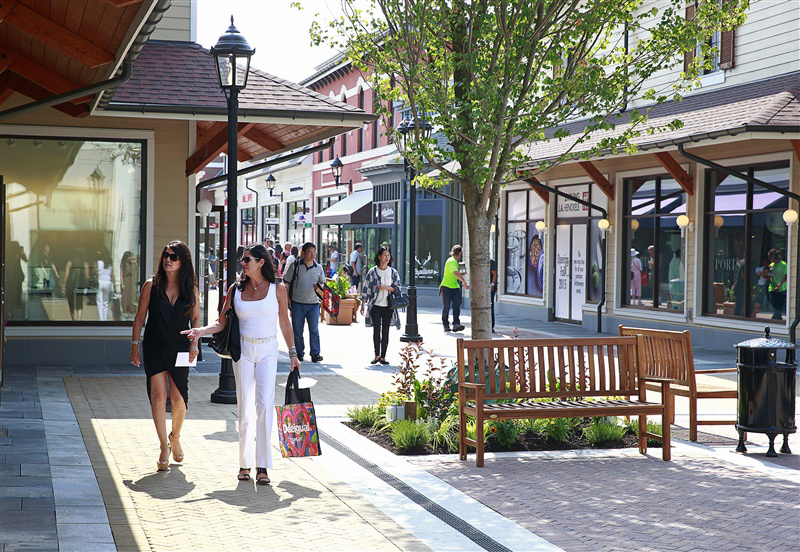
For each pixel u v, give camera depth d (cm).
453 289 2373
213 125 1670
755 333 1881
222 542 626
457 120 1079
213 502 731
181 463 865
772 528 682
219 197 6169
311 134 1727
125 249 1627
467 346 934
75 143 1608
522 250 2938
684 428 1115
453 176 1109
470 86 1098
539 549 625
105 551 578
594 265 2530
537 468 884
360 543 631
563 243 2688
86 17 885
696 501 761
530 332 2389
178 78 1584
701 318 2044
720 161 1984
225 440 982
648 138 1919
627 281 2361
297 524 674
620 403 961
